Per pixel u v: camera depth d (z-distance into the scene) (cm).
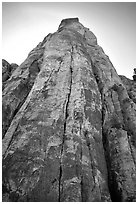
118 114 2389
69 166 1781
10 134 1995
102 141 2166
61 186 1692
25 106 2175
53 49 2766
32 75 2628
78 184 1706
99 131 2141
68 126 2030
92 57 3002
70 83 2367
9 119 2211
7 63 3181
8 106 2269
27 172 1739
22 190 1670
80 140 1942
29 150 1850
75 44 2859
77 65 2544
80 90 2277
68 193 1659
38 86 2317
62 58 2627
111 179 1958
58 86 2320
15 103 2325
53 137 1941
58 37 2961
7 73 2967
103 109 2389
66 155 1844
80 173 1761
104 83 2672
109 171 2000
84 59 2667
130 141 2145
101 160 1972
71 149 1878
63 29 3238
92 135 2042
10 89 2425
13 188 1684
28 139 1916
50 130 1975
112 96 2542
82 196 1678
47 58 2619
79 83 2341
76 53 2705
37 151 1844
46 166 1770
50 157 1820
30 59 2850
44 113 2084
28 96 2278
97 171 1859
